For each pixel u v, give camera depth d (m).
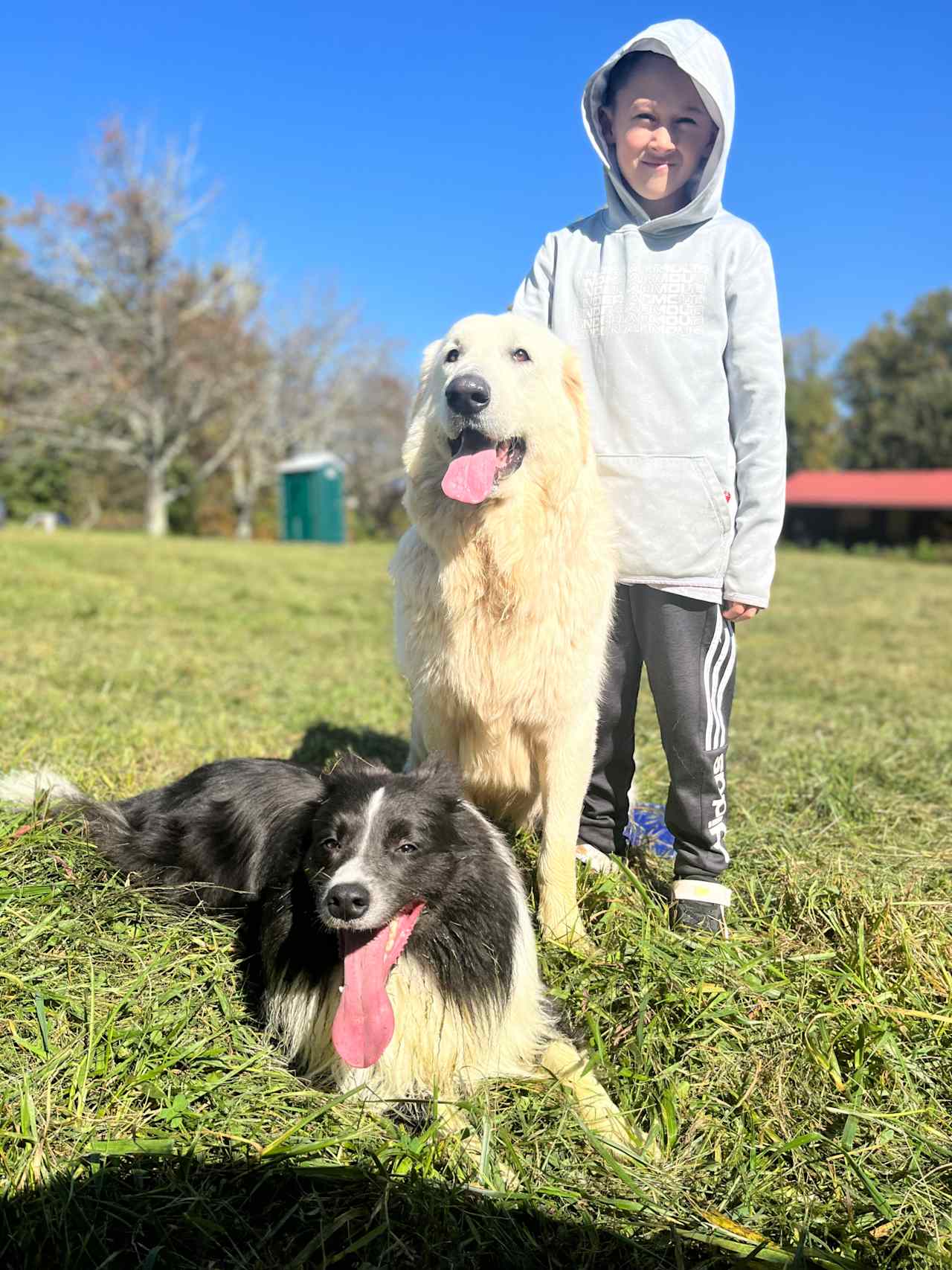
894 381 26.08
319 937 1.09
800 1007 1.18
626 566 1.39
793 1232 0.87
